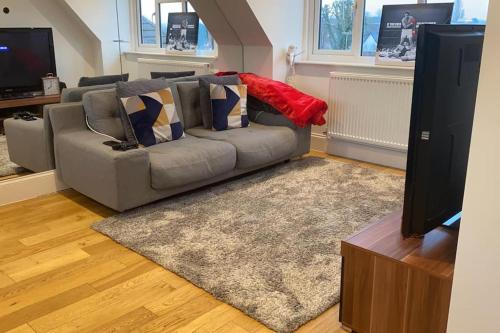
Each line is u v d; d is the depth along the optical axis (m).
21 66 3.27
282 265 2.40
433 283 1.59
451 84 1.60
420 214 1.67
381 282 1.74
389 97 3.97
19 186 3.29
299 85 4.75
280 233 2.77
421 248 1.74
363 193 3.44
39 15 3.30
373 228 1.92
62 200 3.34
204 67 4.52
